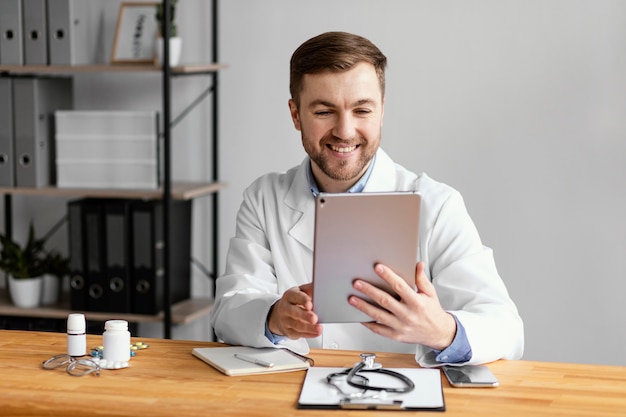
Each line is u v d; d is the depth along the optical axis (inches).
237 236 91.6
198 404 64.9
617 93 137.2
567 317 142.0
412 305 69.9
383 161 88.4
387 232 68.4
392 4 143.1
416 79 143.4
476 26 140.6
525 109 140.3
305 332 73.1
